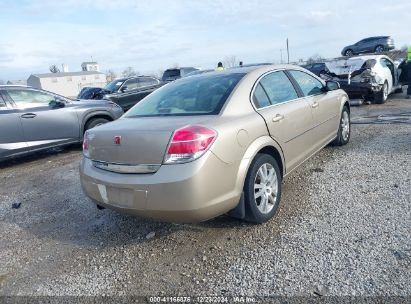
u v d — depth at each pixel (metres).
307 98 4.48
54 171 6.40
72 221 4.10
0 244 3.71
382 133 6.62
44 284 2.92
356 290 2.42
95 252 3.34
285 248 3.02
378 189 3.99
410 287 2.39
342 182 4.33
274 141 3.57
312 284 2.53
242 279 2.69
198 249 3.17
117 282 2.83
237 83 3.57
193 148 2.77
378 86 10.12
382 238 2.99
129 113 3.86
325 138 5.05
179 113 3.38
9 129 6.71
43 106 7.23
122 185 2.98
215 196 2.90
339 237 3.08
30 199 5.02
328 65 11.05
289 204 3.87
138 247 3.33
